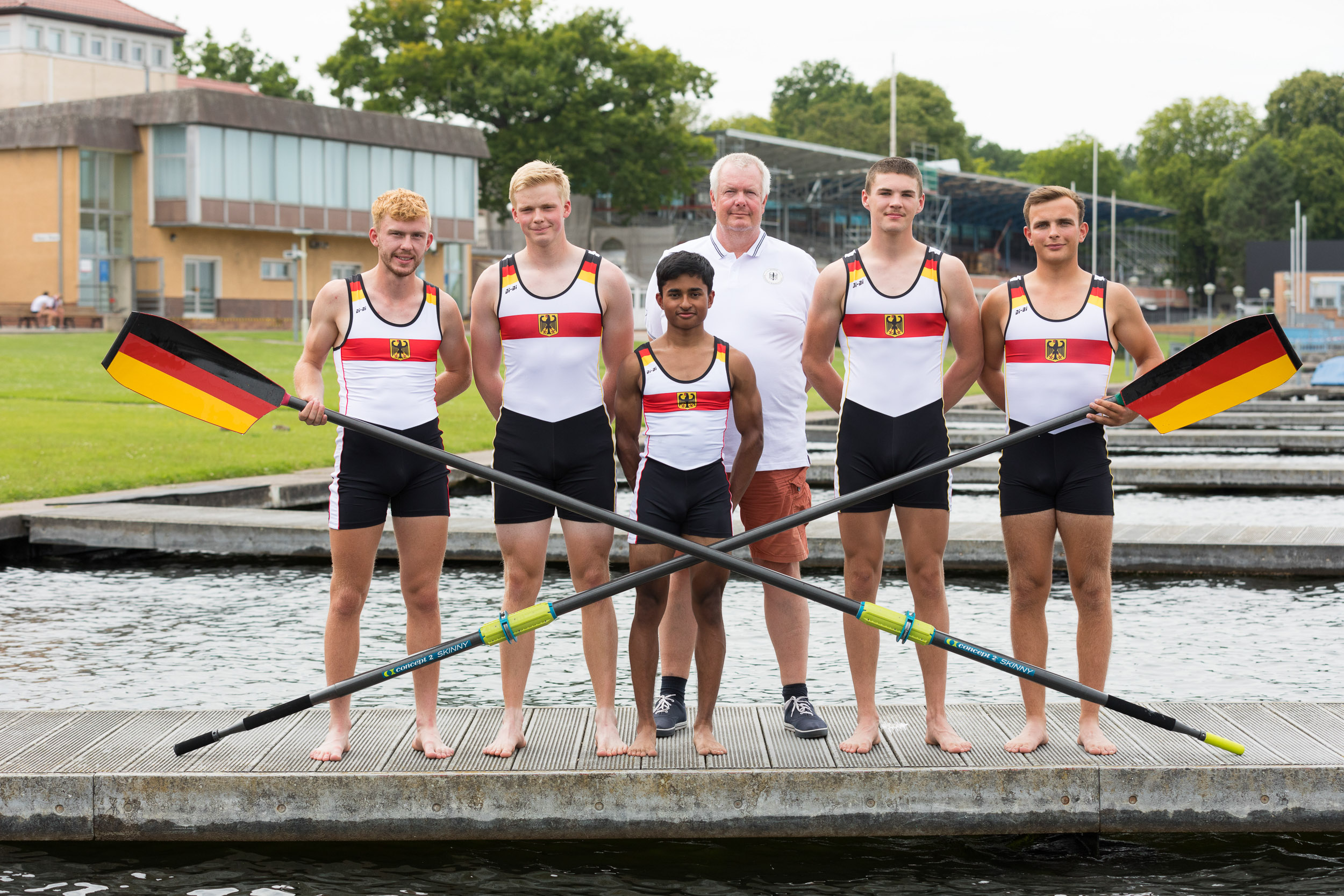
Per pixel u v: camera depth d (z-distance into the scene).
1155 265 89.44
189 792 4.36
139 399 21.53
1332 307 62.00
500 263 4.64
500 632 4.25
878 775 4.38
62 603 8.41
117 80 52.41
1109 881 4.10
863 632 4.64
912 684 6.44
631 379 4.53
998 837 4.39
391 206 4.52
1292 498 13.72
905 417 4.62
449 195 47.66
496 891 4.04
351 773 4.38
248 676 6.52
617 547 9.74
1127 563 9.43
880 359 4.62
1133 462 14.98
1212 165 95.69
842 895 4.02
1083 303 4.58
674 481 4.52
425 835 4.38
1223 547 9.28
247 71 71.50
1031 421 4.59
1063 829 4.40
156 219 40.78
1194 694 6.16
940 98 99.56
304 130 42.47
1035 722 4.65
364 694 6.27
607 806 4.38
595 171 56.19
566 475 4.61
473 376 4.91
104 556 10.41
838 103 103.75
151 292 41.25
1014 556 4.66
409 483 4.59
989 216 79.38
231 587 8.97
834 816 4.40
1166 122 97.00
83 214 40.19
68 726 4.94
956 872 4.18
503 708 5.25
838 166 66.00
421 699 4.67
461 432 18.08
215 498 11.98
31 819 4.37
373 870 4.19
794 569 5.02
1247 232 89.31
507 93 54.16
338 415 4.35
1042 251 4.60
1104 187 101.06
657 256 62.25
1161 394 4.45
